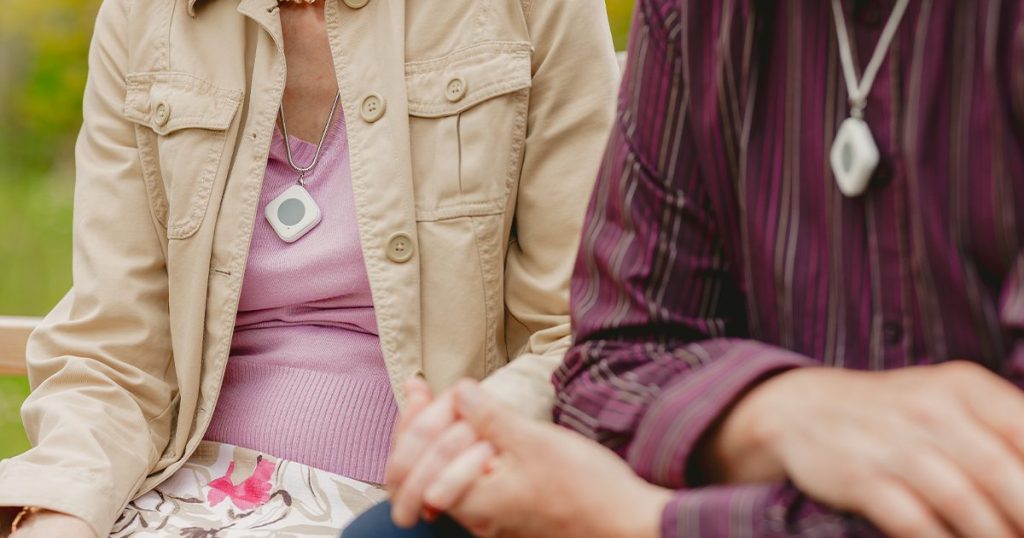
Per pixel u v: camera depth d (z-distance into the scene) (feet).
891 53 2.91
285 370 5.00
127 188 5.24
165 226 5.25
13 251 17.43
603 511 2.88
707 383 2.98
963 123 2.81
